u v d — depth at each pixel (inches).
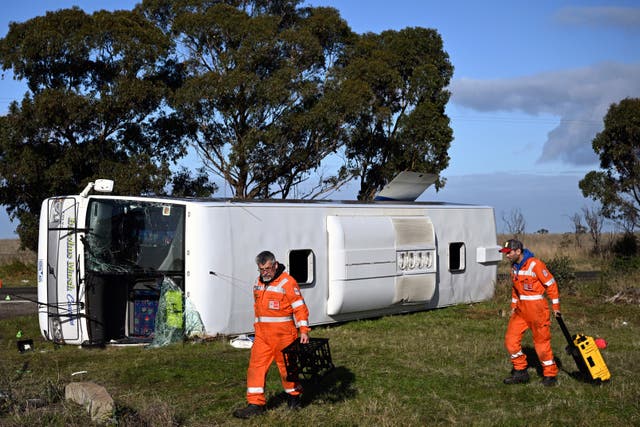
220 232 468.4
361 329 523.2
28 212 1131.3
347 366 371.9
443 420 280.1
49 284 472.4
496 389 326.3
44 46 1090.1
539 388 326.0
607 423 273.7
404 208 602.2
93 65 1146.7
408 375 352.5
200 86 1189.1
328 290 534.6
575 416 283.6
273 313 279.0
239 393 320.5
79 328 460.1
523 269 328.5
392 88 1385.3
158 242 466.3
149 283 480.4
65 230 466.0
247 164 1242.0
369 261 548.4
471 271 671.8
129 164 1123.3
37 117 1052.5
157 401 295.0
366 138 1401.3
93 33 1099.9
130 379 351.6
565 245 1562.5
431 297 604.1
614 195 1355.8
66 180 1090.7
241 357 402.0
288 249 507.8
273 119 1259.8
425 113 1391.5
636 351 425.7
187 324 459.8
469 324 545.0
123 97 1104.2
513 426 272.2
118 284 481.4
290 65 1234.6
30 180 1072.8
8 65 1115.9
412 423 274.4
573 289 765.9
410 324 545.0
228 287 470.3
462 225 662.5
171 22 1339.8
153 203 468.8
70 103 1059.3
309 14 1466.5
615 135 1341.0
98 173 1113.4
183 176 1302.9
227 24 1226.0
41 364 398.0
